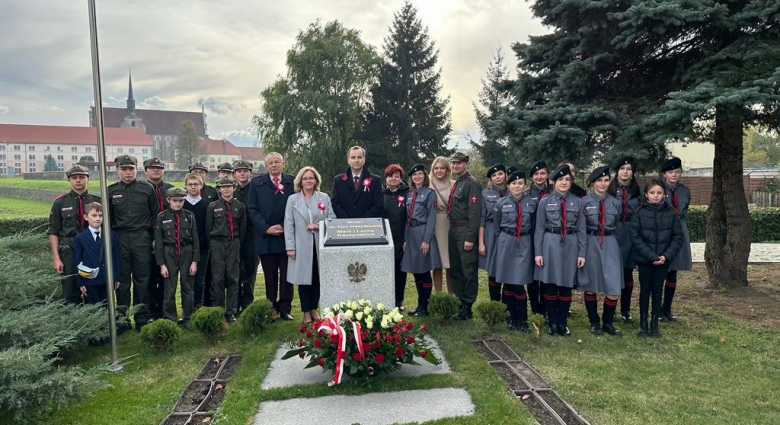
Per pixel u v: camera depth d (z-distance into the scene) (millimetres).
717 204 7379
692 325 5734
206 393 4117
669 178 5902
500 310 5395
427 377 4242
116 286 5520
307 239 5535
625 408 3736
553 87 7508
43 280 4551
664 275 5363
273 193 5891
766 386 4117
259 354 4859
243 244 6605
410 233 6008
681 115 5453
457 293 6078
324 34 33312
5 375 3297
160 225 5781
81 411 3770
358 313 4074
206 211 6312
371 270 4895
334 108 30891
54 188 36781
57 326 4289
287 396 3936
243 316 5410
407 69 32094
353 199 5816
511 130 7043
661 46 6461
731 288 7191
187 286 5922
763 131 7184
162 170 6238
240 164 6898
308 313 5691
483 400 3807
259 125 33812
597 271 5387
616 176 5898
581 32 6762
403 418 3570
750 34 5871
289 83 33125
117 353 4914
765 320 5844
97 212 5285
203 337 5383
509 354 4891
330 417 3600
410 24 32438
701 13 5559
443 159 6211
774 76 5141
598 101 6836
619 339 5293
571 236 5344
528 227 5555
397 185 6156
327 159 31734
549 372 4406
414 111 31703
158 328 4922
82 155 91875
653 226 5285
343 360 3904
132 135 96562
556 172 5355
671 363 4625
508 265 5582
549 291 5457
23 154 87250
